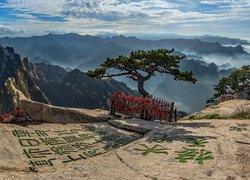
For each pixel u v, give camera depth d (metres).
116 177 10.80
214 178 10.67
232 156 13.16
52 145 17.00
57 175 10.78
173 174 11.14
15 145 16.09
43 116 24.66
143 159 13.05
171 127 20.06
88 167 11.89
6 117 21.45
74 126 21.64
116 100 27.22
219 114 32.47
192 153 13.77
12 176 10.41
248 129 19.30
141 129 20.22
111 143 18.09
